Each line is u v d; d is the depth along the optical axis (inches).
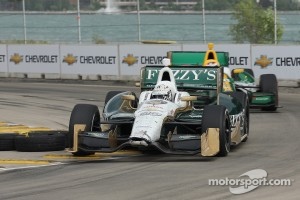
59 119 1747.0
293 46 2502.5
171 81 1233.4
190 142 1154.0
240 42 3464.6
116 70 2802.7
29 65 2982.3
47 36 4165.8
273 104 1843.0
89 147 1170.0
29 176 1031.6
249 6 3425.2
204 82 1309.1
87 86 2605.8
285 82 2539.4
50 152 1264.8
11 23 4040.4
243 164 1101.1
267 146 1305.4
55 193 909.8
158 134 1104.8
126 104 1262.3
